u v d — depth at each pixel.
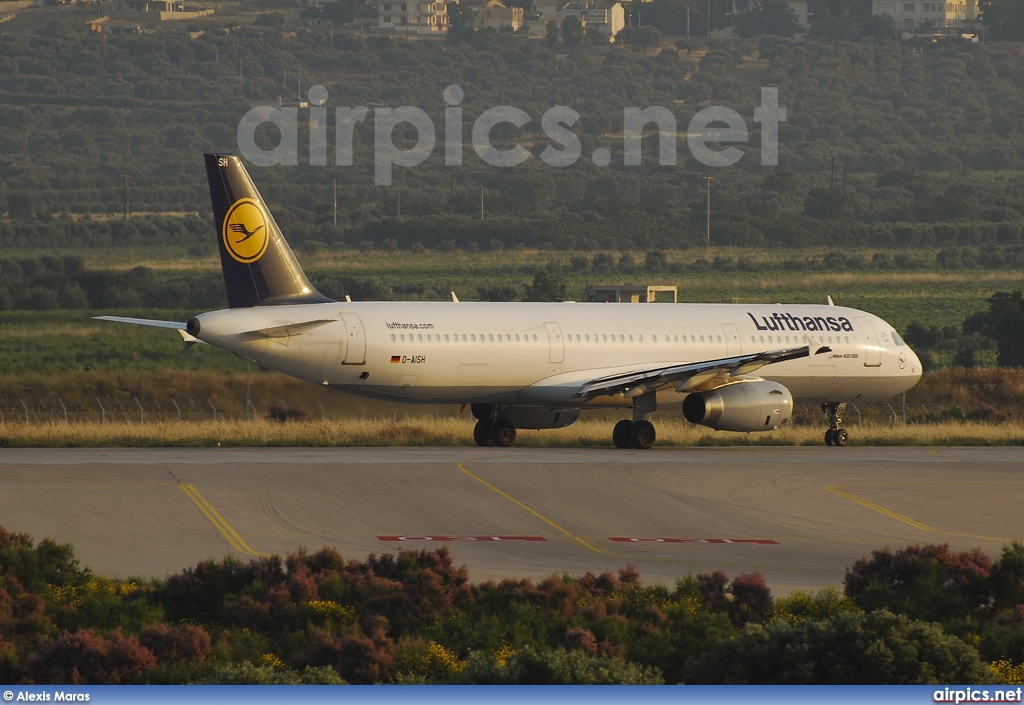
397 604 74.88
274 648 70.44
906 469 144.38
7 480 120.31
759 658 61.72
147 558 94.88
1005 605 79.88
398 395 153.50
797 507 122.19
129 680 63.16
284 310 145.50
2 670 63.81
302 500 116.56
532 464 138.62
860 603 80.19
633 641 70.75
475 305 158.00
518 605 75.25
